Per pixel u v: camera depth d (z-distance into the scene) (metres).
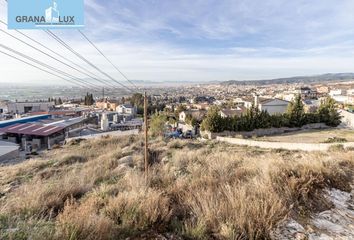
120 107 80.06
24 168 12.43
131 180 5.32
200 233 2.81
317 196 3.89
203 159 9.67
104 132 40.09
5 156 23.33
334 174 4.66
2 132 34.34
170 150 15.65
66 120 45.56
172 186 4.72
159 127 37.09
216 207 3.23
